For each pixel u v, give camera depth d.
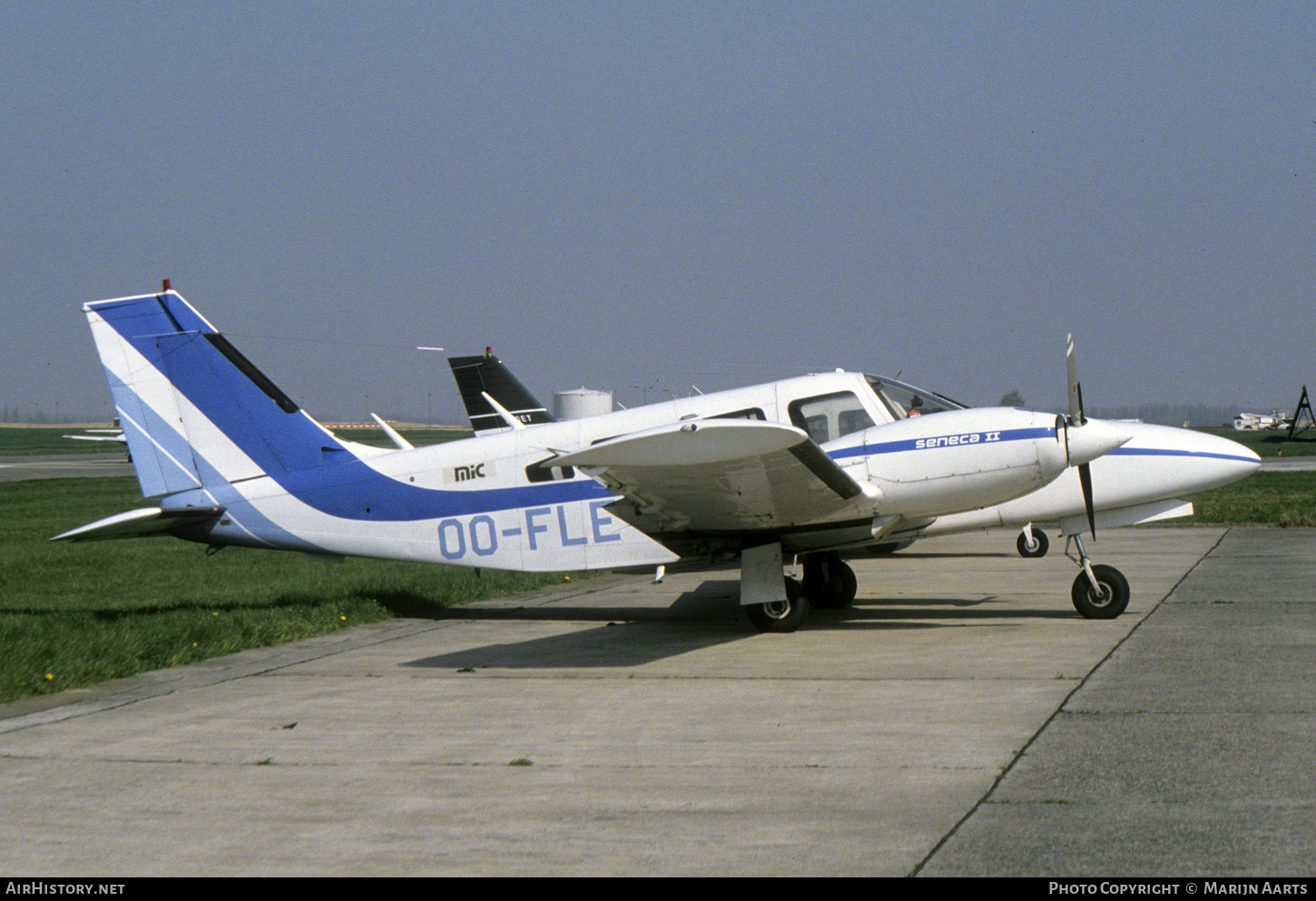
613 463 10.60
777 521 12.43
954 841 5.50
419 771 7.18
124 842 5.90
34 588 19.30
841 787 6.50
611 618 14.50
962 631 12.23
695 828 5.86
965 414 12.62
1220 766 6.59
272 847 5.76
